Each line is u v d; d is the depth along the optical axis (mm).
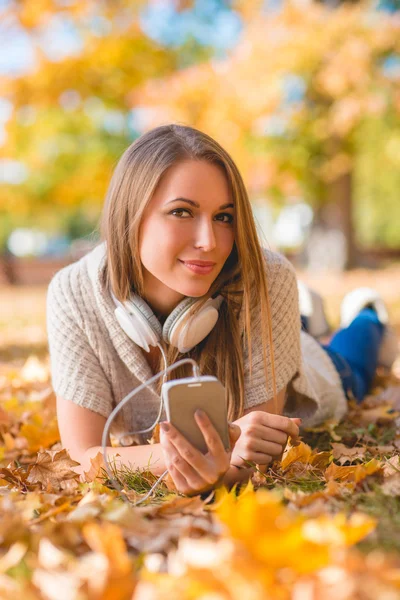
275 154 12352
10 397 3141
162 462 1742
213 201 1664
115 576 972
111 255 1778
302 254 16438
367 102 11016
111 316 1873
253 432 1631
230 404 1889
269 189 13828
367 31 11039
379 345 3150
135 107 12836
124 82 13758
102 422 1945
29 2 12523
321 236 14453
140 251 1730
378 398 3031
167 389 1441
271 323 1906
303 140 12359
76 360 1938
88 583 968
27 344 5762
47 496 1523
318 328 3328
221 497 1424
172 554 1110
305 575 952
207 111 11797
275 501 1022
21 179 15656
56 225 33969
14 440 2420
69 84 13523
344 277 13102
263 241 2061
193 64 13969
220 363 1883
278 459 1749
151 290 1801
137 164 1712
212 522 1292
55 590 967
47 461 1825
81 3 12781
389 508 1324
